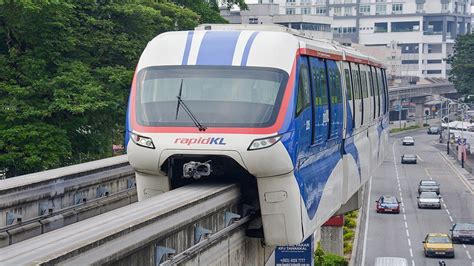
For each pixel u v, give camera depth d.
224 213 15.70
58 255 9.62
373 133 28.72
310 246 24.47
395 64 168.38
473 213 68.00
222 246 15.28
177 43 16.81
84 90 33.41
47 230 17.92
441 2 185.12
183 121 15.82
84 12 37.16
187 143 15.55
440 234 53.78
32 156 31.36
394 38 185.50
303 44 17.50
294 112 16.09
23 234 16.95
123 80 35.28
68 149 32.81
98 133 35.56
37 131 31.92
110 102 33.66
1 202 16.55
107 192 21.30
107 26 36.72
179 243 13.20
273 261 25.02
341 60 22.02
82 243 10.22
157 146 15.66
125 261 11.30
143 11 37.91
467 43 121.19
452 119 154.88
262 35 16.73
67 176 19.23
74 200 19.61
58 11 34.41
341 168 21.97
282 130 15.67
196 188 15.64
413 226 62.28
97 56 36.91
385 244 55.41
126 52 36.91
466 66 120.12
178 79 16.30
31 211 17.69
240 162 15.48
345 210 29.77
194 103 15.98
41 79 33.47
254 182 17.11
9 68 33.81
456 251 54.44
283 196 15.96
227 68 16.22
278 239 16.23
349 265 46.97
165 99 16.16
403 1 185.25
